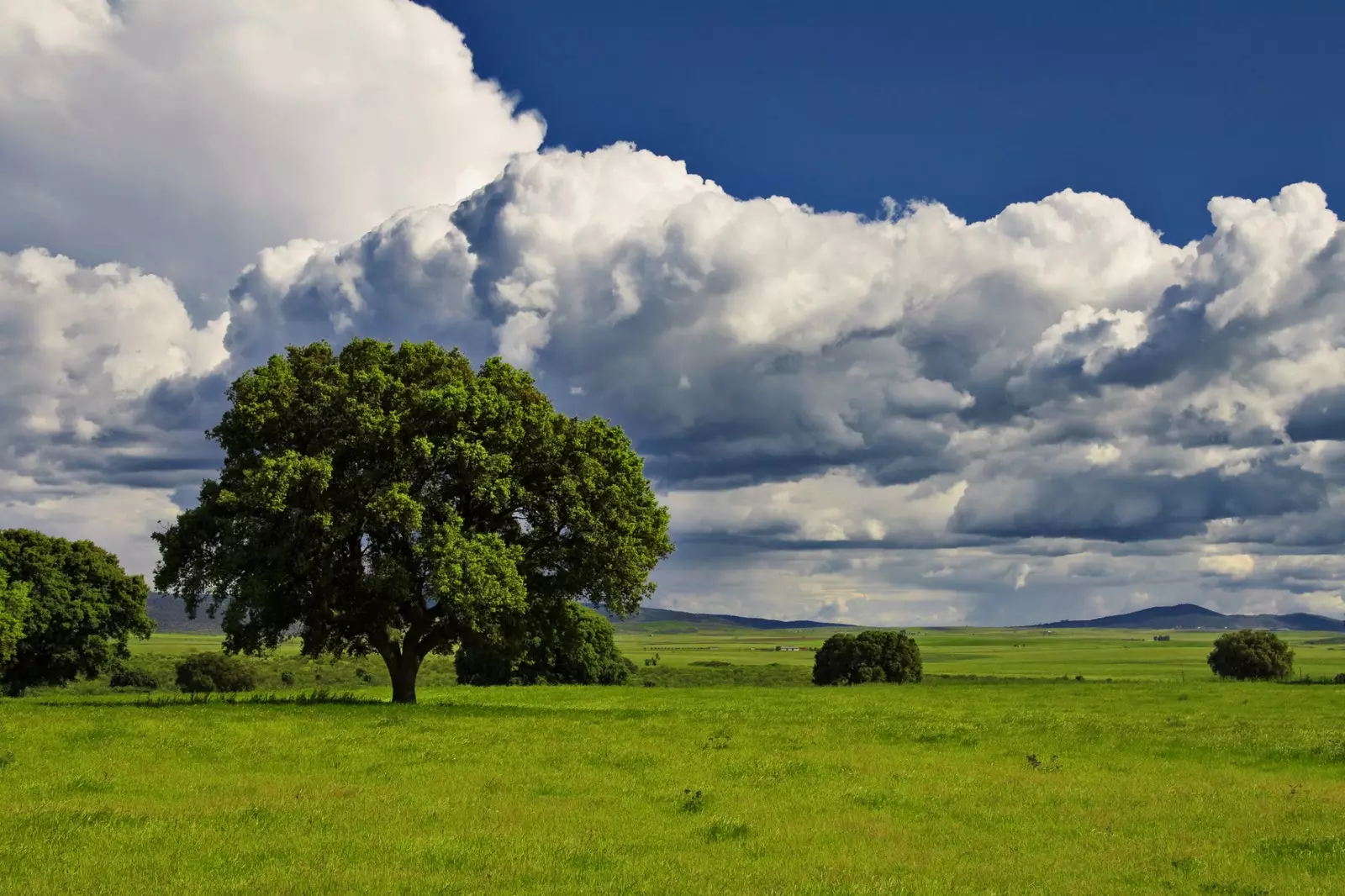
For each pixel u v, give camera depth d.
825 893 15.04
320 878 15.23
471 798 22.31
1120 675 162.50
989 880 16.03
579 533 46.19
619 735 34.59
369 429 42.06
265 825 18.88
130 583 94.94
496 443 44.72
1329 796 23.94
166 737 30.88
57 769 25.11
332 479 43.16
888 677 122.75
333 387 44.09
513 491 44.75
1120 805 22.66
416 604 47.28
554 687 68.94
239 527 42.03
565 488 45.00
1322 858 17.69
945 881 15.88
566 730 35.78
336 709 41.59
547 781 24.84
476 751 29.91
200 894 14.25
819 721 40.75
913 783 25.58
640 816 20.73
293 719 37.31
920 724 39.56
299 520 41.56
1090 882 16.02
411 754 29.02
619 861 16.73
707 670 175.62
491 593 40.91
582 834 18.81
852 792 24.03
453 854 16.88
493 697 57.72
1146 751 32.31
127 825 18.61
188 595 45.38
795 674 166.62
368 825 19.17
